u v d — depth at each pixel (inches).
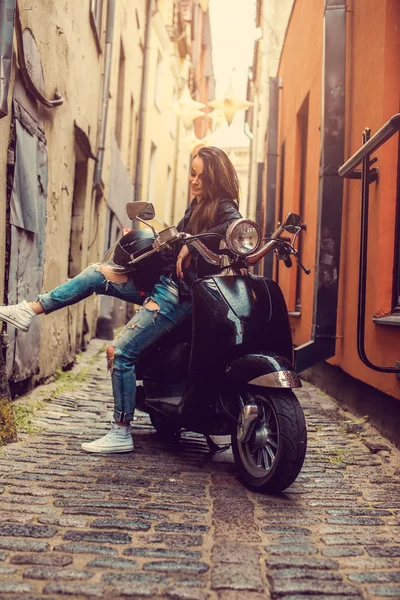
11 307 152.5
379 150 185.0
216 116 703.7
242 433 132.2
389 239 182.7
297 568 93.7
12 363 198.4
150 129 749.9
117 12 447.8
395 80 188.4
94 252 430.6
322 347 220.2
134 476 137.9
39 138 224.8
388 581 90.4
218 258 143.5
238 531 108.1
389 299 182.1
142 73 631.2
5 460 143.1
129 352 156.3
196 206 157.1
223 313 137.6
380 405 184.1
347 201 225.3
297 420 127.4
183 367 153.7
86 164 360.5
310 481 140.9
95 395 243.4
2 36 163.0
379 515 119.5
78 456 151.7
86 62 328.2
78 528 105.9
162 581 87.7
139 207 146.8
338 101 221.6
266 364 129.6
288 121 398.9
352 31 228.1
